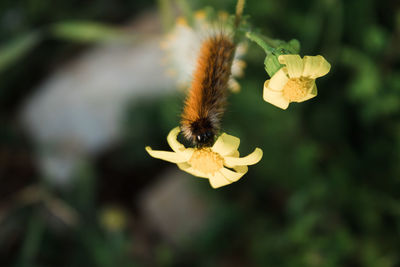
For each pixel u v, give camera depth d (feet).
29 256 2.27
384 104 1.80
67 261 2.37
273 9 1.92
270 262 1.96
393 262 1.78
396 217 1.84
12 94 3.48
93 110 3.09
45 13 3.37
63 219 2.34
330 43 1.88
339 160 1.96
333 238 1.85
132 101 2.94
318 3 1.84
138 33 3.23
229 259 2.27
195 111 1.12
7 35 3.32
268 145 2.05
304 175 1.97
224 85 1.13
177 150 1.15
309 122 2.04
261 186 2.25
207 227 2.32
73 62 3.47
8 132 3.24
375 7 1.94
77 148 3.07
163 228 2.60
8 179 3.03
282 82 1.10
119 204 2.84
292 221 2.02
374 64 1.84
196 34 1.31
